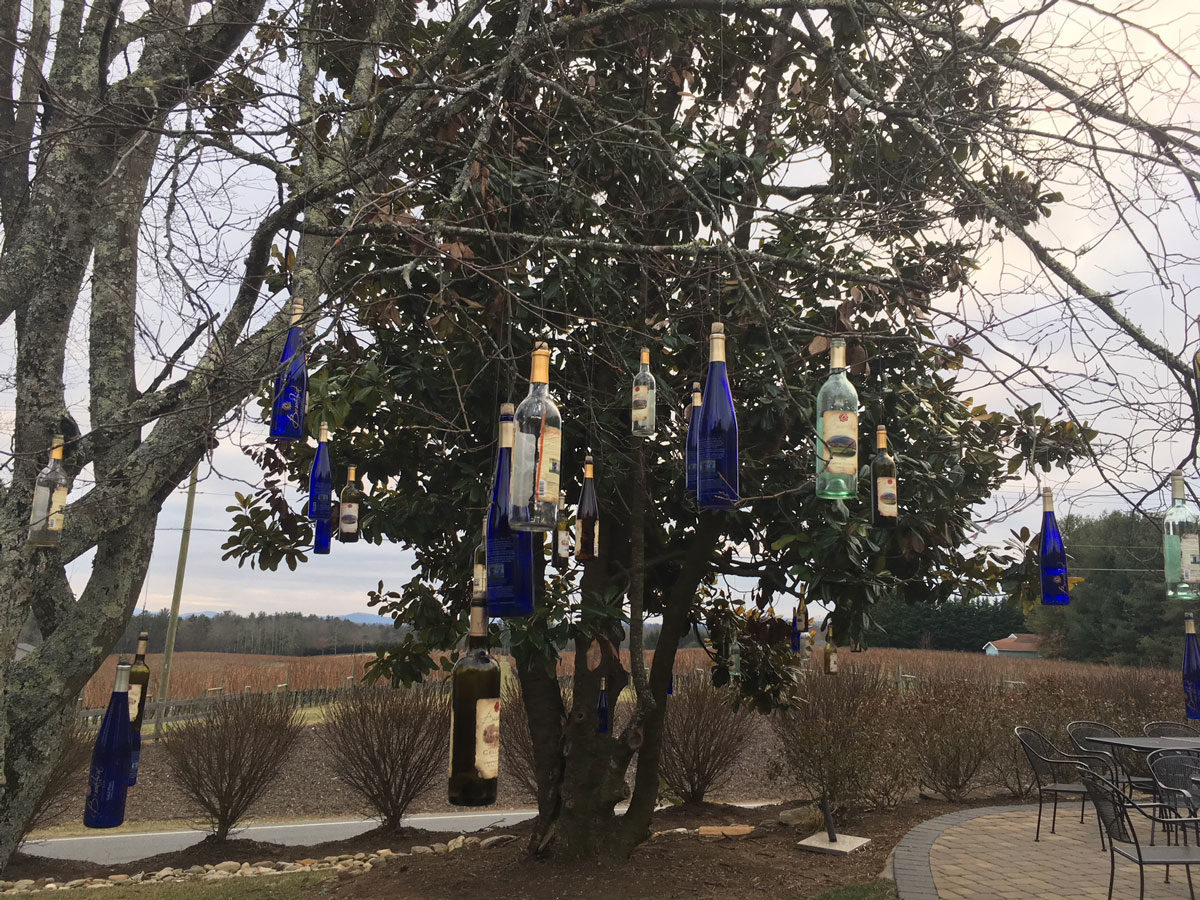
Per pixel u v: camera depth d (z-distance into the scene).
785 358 4.98
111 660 21.55
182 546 19.64
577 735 6.21
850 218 3.71
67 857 9.60
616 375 5.40
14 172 4.63
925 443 5.86
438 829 11.05
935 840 6.71
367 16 5.11
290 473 6.20
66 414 3.78
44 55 4.75
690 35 5.62
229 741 9.96
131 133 3.94
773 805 10.43
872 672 13.91
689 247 3.60
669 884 5.61
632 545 5.06
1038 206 3.78
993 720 9.61
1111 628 31.81
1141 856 4.50
